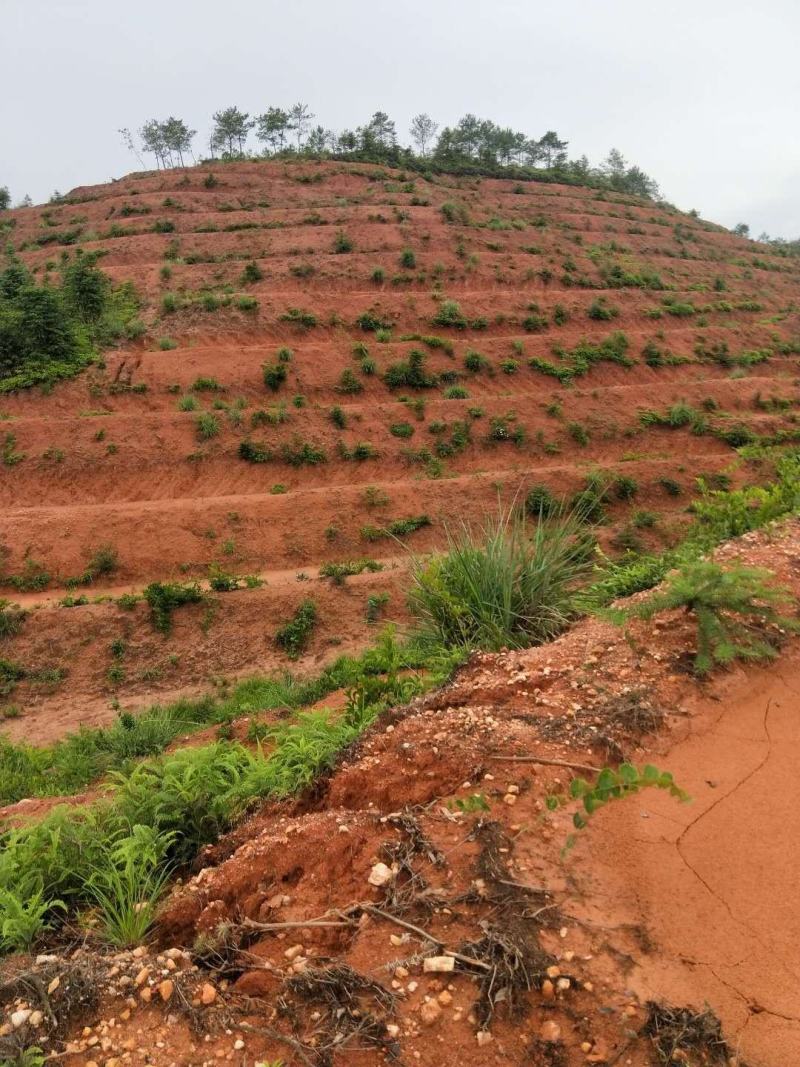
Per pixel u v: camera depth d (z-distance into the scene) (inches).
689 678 165.5
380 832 131.2
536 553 249.3
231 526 972.6
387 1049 91.0
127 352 1362.0
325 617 807.7
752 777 136.4
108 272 1700.3
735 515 276.4
